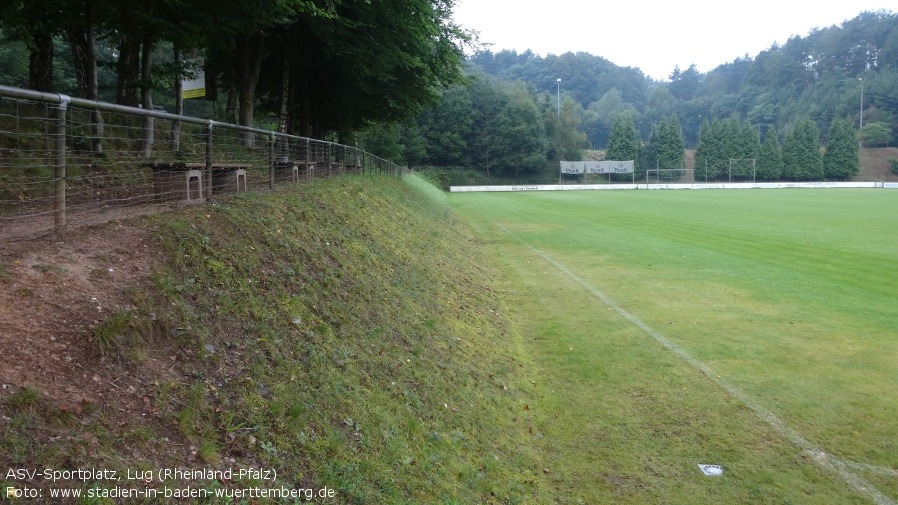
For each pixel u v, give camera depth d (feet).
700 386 23.85
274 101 98.73
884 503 15.75
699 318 34.35
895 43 497.05
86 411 10.73
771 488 16.40
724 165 322.55
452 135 287.07
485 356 25.94
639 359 27.20
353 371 17.94
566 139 330.54
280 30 65.57
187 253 18.54
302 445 13.24
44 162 28.63
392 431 15.87
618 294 40.98
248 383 14.25
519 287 44.06
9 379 10.44
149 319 14.06
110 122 40.50
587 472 17.34
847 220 94.22
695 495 16.10
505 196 195.11
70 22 38.06
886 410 21.44
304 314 19.57
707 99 552.82
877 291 41.16
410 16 63.31
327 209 34.24
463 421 18.69
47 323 12.37
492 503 14.80
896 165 336.90
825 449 18.61
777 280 45.11
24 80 87.97
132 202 26.45
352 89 81.41
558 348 29.04
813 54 539.70
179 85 49.65
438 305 30.40
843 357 27.27
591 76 636.07
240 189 31.76
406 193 78.43
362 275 27.20
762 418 20.81
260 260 21.35
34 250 15.62
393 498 13.00
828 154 325.21
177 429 11.67
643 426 20.31
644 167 344.49
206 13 43.45
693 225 87.61
